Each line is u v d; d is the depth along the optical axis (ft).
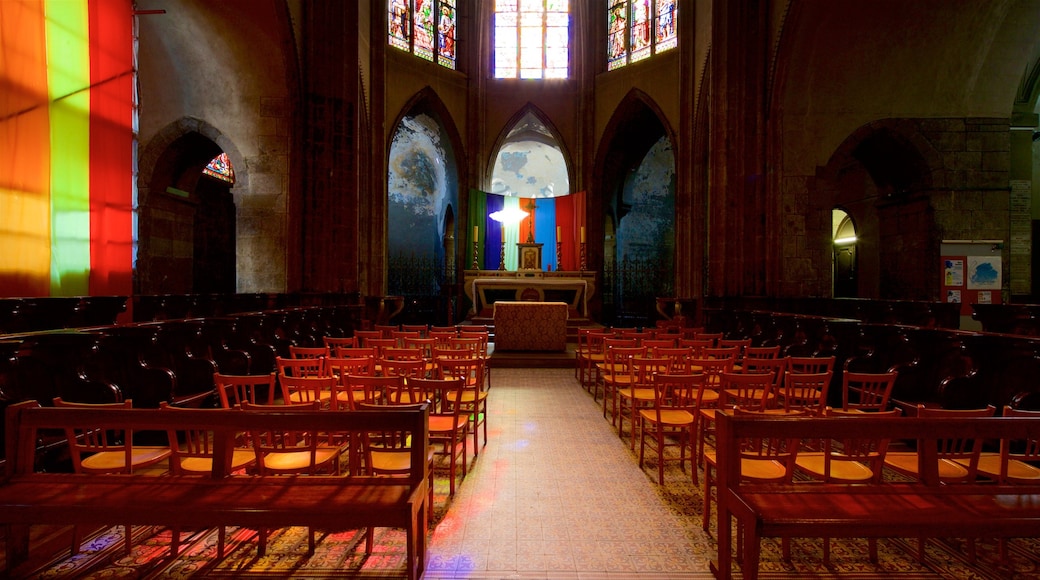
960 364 19.79
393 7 68.18
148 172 42.88
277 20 39.65
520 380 34.83
